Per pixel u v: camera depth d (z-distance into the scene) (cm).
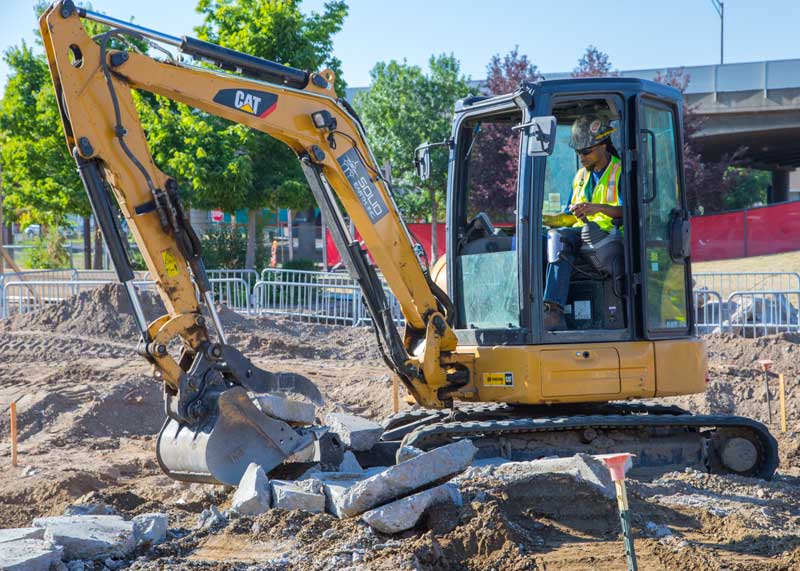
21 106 2728
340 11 2536
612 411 851
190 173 2242
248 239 2469
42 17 630
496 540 580
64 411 1179
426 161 873
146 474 938
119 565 552
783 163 5144
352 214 754
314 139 728
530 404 821
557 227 816
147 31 656
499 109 802
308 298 1962
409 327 800
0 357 1544
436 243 2925
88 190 641
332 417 854
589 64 3064
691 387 799
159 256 670
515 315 788
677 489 728
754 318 1688
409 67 3219
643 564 574
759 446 817
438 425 765
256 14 2370
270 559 555
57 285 1958
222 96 686
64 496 805
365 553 547
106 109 642
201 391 679
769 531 639
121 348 1599
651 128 802
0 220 2252
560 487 656
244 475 655
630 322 781
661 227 808
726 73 3556
